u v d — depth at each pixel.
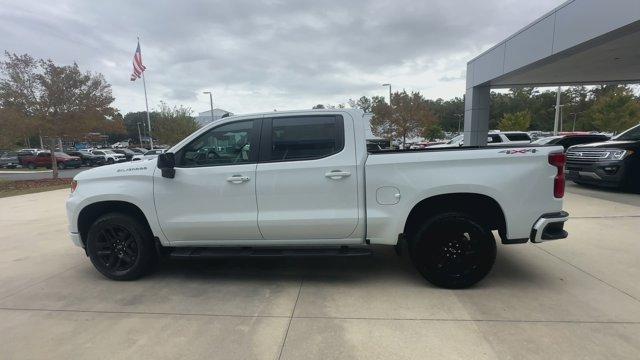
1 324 3.59
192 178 4.31
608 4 8.70
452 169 3.93
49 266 5.20
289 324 3.45
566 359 2.83
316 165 4.11
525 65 12.10
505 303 3.72
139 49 30.52
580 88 68.00
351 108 4.21
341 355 2.96
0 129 18.50
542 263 4.73
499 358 2.86
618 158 9.02
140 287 4.40
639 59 12.62
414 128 30.48
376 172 4.03
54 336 3.36
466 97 17.28
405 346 3.05
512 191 3.87
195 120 44.22
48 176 26.33
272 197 4.19
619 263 4.67
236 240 4.37
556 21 10.48
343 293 4.07
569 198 8.59
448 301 3.80
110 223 4.52
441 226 3.97
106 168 4.66
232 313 3.70
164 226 4.41
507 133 18.06
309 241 4.25
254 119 4.32
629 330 3.19
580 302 3.70
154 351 3.08
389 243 4.14
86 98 20.20
